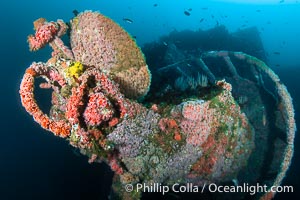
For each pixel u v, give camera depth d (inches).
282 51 998.4
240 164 185.6
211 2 1996.8
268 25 1587.1
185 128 150.5
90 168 247.0
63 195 229.0
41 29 150.9
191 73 265.0
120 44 139.5
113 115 131.9
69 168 253.0
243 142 186.4
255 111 235.6
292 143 204.4
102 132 134.2
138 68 145.3
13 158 271.6
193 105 148.6
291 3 1802.4
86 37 143.3
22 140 295.0
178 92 189.3
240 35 632.4
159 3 1915.6
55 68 141.1
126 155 146.3
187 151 153.9
